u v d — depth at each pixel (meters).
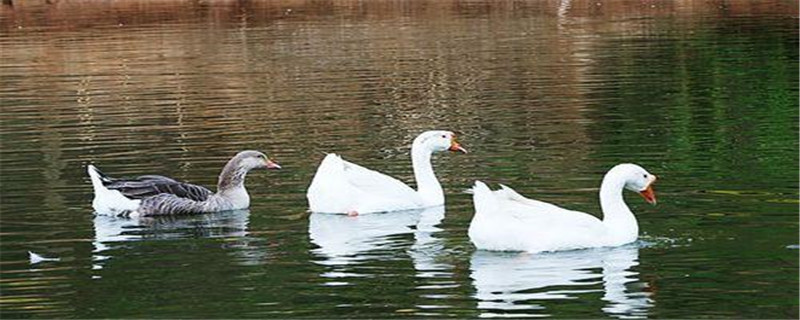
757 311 11.59
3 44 41.53
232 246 14.66
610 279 12.76
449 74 31.08
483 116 24.19
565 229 13.99
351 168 16.69
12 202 17.27
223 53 37.78
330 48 38.22
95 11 53.00
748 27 40.69
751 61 32.09
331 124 23.78
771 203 15.82
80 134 23.11
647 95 26.42
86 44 40.94
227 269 13.55
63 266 13.83
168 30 45.09
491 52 35.84
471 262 13.62
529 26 43.62
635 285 12.52
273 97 27.92
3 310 12.17
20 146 21.80
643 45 36.41
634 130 21.91
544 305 11.92
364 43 39.44
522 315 11.61
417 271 13.27
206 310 12.03
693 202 16.05
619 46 36.34
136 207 16.41
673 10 48.00
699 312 11.61
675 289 12.34
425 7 51.38
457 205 16.73
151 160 20.31
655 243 14.16
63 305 12.31
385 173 18.98
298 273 13.32
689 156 19.20
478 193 14.27
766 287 12.30
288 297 12.41
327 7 52.59
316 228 15.55
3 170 19.52
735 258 13.35
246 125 23.84
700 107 24.55
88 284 13.06
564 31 41.44
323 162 16.73
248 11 51.88
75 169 19.59
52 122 24.78
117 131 23.42
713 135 21.16
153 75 32.97
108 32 44.84
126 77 32.72
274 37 41.97
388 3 52.94
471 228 14.25
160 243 14.92
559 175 18.03
